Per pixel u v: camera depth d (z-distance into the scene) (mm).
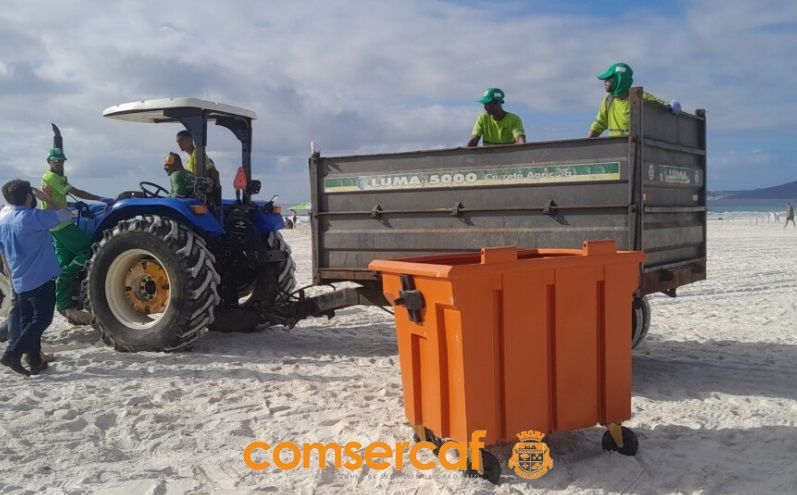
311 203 5859
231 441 3895
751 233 26641
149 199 6426
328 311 6344
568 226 4859
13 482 3309
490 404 3225
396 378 5277
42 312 5402
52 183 6727
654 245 5094
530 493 3150
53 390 4934
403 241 5480
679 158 5508
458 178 5219
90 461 3594
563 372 3408
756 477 3244
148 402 4594
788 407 4418
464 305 3125
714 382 5082
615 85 5758
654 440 3795
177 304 6102
